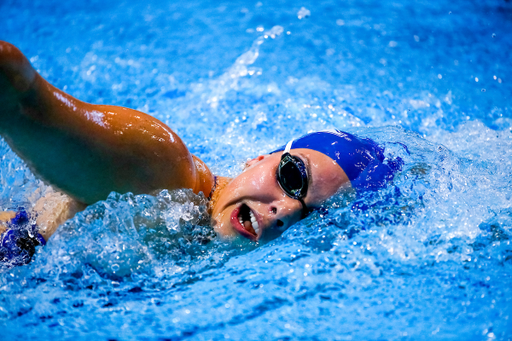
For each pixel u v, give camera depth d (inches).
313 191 278.2
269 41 702.5
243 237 277.3
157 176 255.1
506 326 230.5
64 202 272.7
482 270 262.4
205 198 291.3
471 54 658.8
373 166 291.0
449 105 532.1
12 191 292.4
